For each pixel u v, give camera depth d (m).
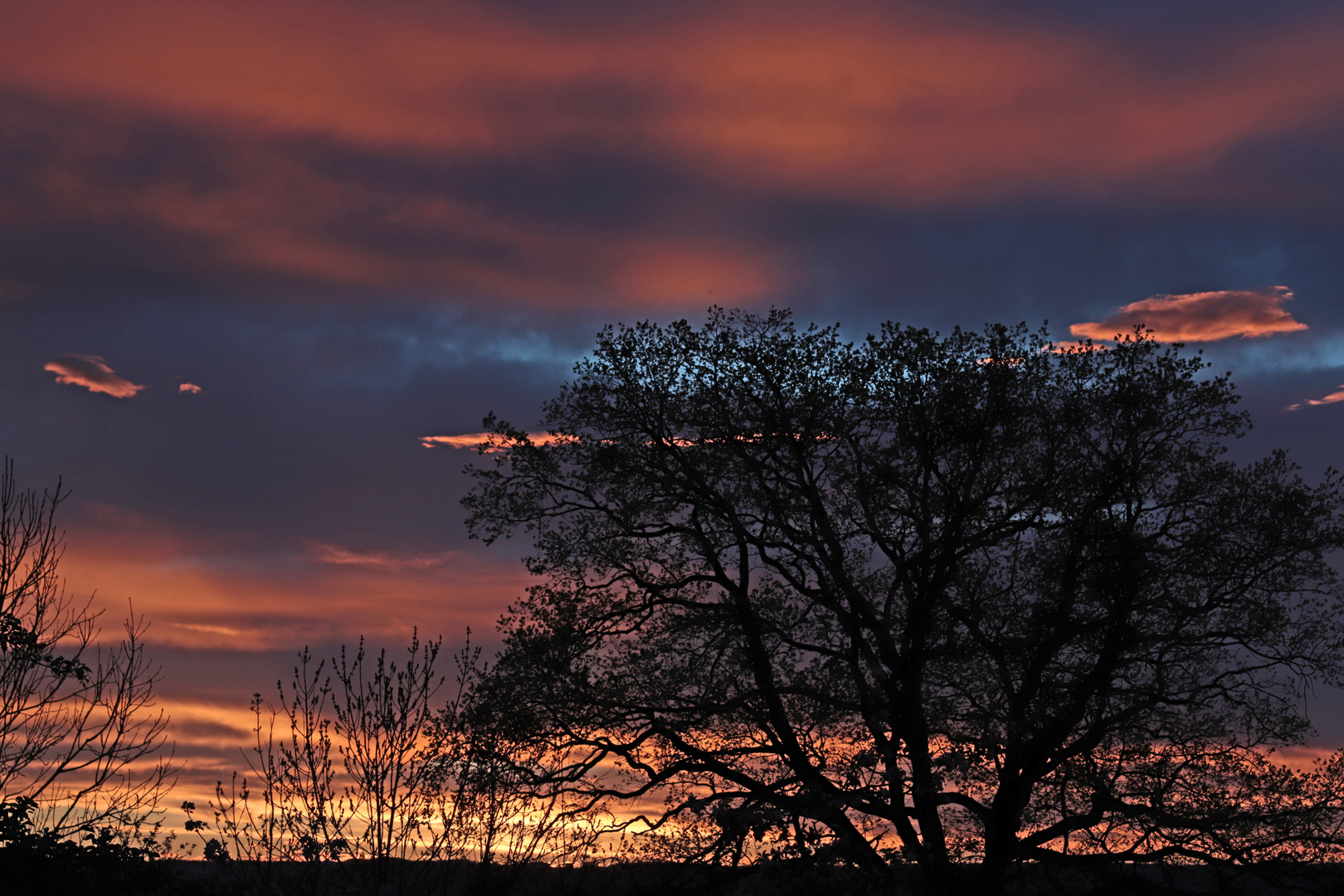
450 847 12.00
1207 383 15.83
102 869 11.14
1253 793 15.16
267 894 10.61
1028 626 15.79
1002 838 15.24
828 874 13.00
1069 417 16.05
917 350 16.33
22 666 13.49
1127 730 15.75
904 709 15.31
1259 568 15.78
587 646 17.08
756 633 16.88
